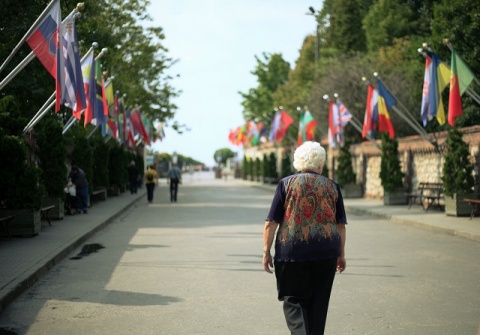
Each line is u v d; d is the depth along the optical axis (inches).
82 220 1172.5
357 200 1898.4
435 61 1149.1
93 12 1459.2
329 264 309.9
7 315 442.0
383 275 603.2
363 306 467.2
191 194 2613.2
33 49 796.6
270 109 4387.3
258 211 1549.0
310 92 2706.7
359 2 3506.4
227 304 475.8
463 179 1212.5
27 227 883.4
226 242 887.1
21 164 887.1
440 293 513.3
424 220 1140.5
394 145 1610.5
